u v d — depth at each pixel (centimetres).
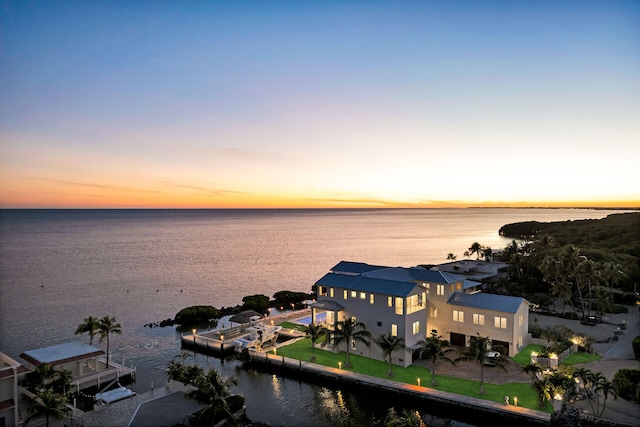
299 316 8538
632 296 8994
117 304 10825
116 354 6912
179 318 8831
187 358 6625
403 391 4712
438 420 4397
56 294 11869
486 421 4209
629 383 4322
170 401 4547
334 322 6206
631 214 19100
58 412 3797
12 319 9269
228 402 4388
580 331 7044
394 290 5709
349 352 6162
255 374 5844
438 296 6294
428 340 4959
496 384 4831
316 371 5416
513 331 5656
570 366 4791
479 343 4653
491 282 10144
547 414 3988
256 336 6900
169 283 13762
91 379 5125
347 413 4612
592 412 4025
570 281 8688
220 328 8538
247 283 14012
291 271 16388
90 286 13062
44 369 4509
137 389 5316
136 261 18475
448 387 4759
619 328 7075
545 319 7888
